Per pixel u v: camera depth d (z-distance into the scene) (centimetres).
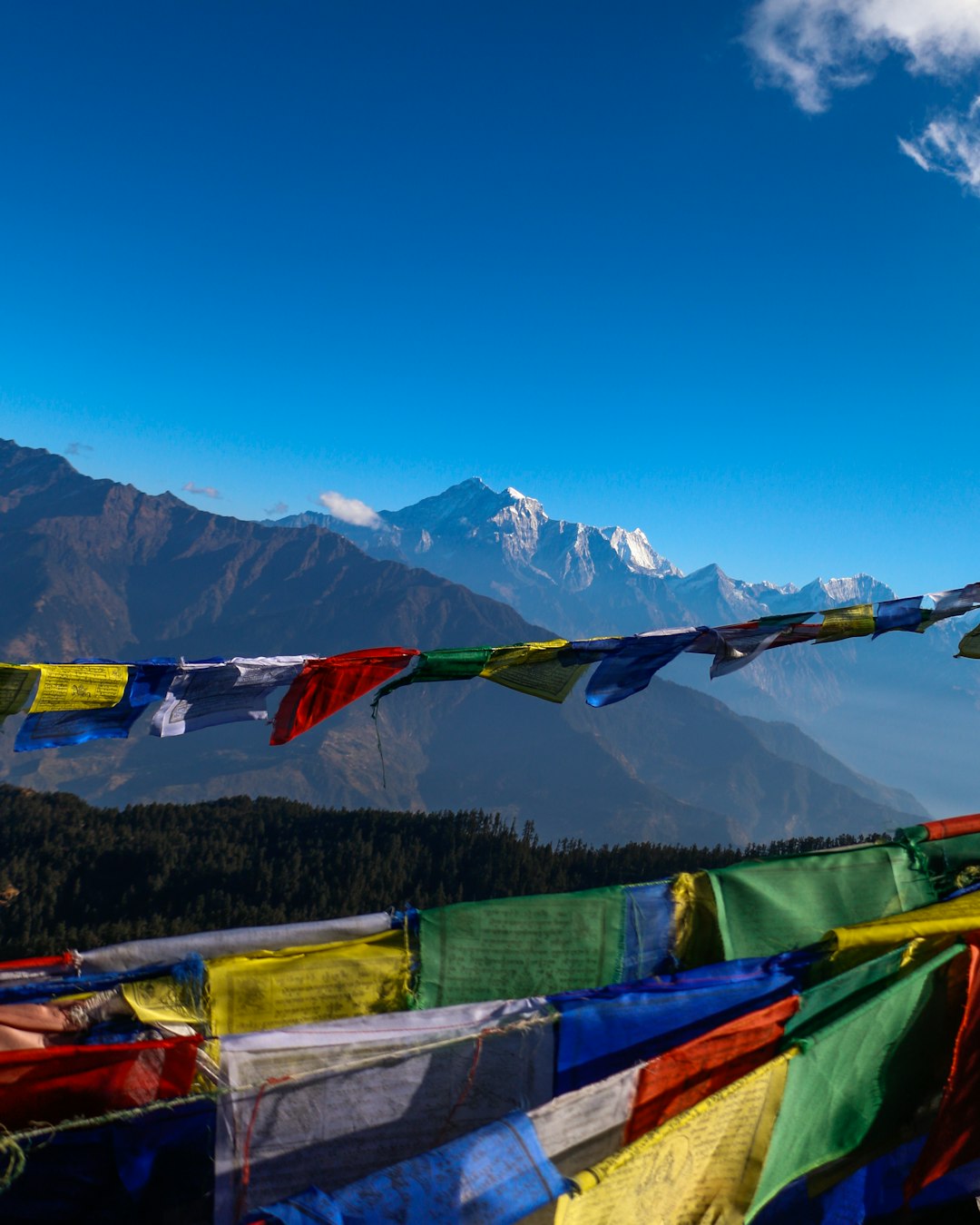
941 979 576
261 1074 448
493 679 618
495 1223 396
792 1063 491
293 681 544
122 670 486
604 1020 509
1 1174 397
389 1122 467
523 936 558
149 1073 439
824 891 639
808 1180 554
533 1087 491
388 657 567
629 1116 461
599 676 657
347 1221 375
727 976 545
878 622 788
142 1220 436
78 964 480
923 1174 561
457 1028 484
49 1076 425
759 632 725
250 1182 438
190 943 496
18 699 461
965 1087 571
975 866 703
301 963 509
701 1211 458
